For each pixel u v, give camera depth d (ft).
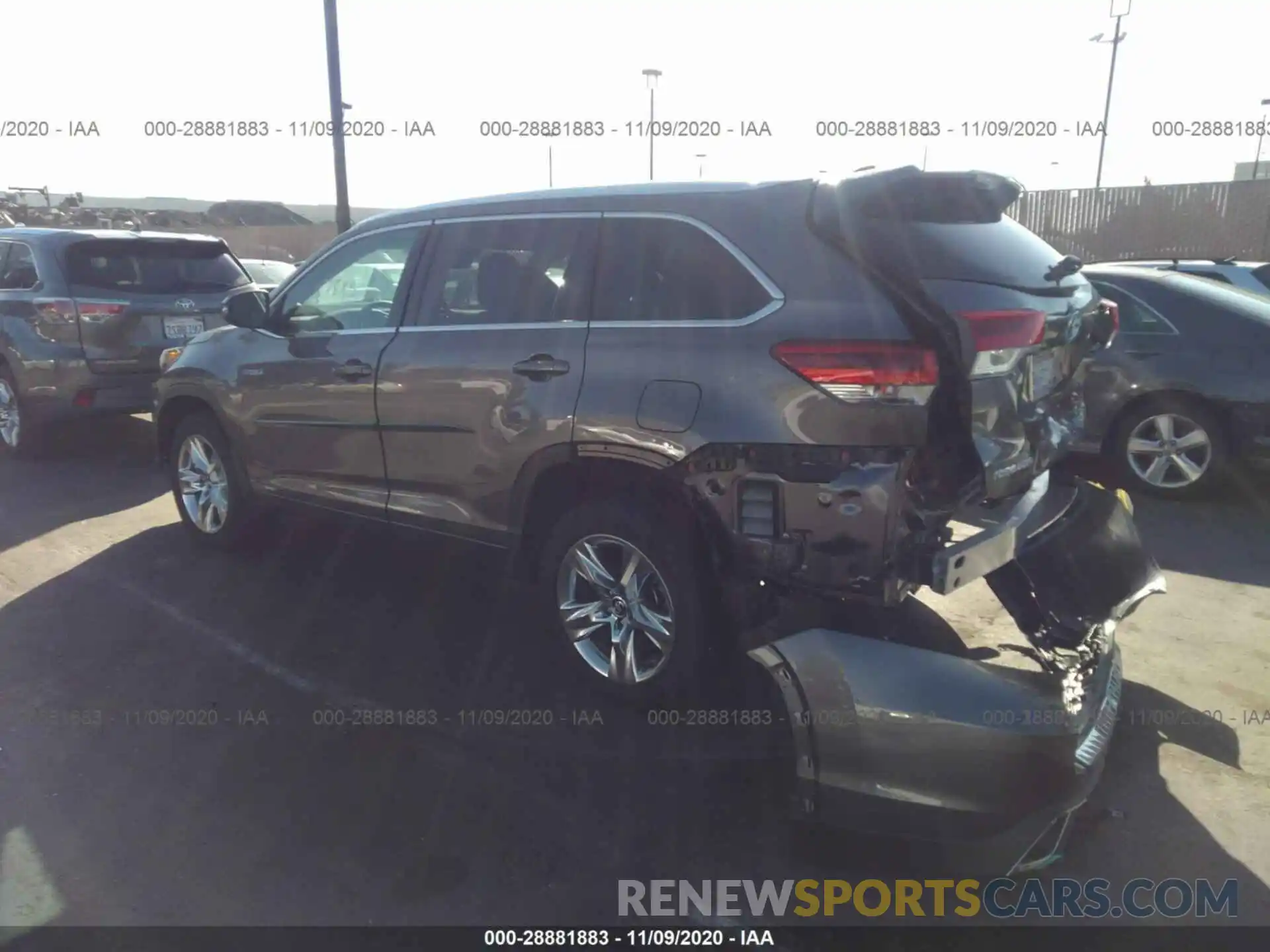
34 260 25.58
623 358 12.11
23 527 20.75
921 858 9.77
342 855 10.22
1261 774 11.48
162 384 18.89
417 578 17.71
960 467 10.69
